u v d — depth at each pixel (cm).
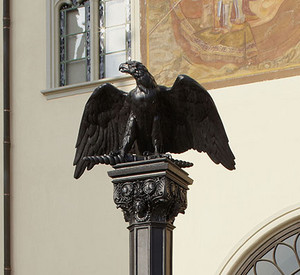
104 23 1820
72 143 1769
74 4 1853
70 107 1786
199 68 1653
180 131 853
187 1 1692
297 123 1538
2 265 1780
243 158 1567
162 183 764
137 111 828
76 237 1723
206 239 1569
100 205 1712
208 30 1659
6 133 1830
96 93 859
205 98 829
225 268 1539
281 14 1594
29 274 1758
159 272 769
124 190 777
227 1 1647
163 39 1708
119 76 1739
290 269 1502
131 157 811
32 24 1869
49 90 1806
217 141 841
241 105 1593
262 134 1562
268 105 1570
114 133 872
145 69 835
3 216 1794
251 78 1598
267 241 1526
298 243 1500
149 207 773
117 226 1688
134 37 1752
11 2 1891
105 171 1717
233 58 1622
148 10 1736
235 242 1543
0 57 1872
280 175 1530
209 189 1583
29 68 1850
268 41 1597
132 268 777
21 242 1778
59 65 1845
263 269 1524
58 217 1750
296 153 1527
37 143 1805
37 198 1780
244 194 1553
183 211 808
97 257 1697
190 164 830
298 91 1551
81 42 1834
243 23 1627
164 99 840
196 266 1569
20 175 1806
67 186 1752
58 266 1731
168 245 780
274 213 1519
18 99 1845
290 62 1569
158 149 830
